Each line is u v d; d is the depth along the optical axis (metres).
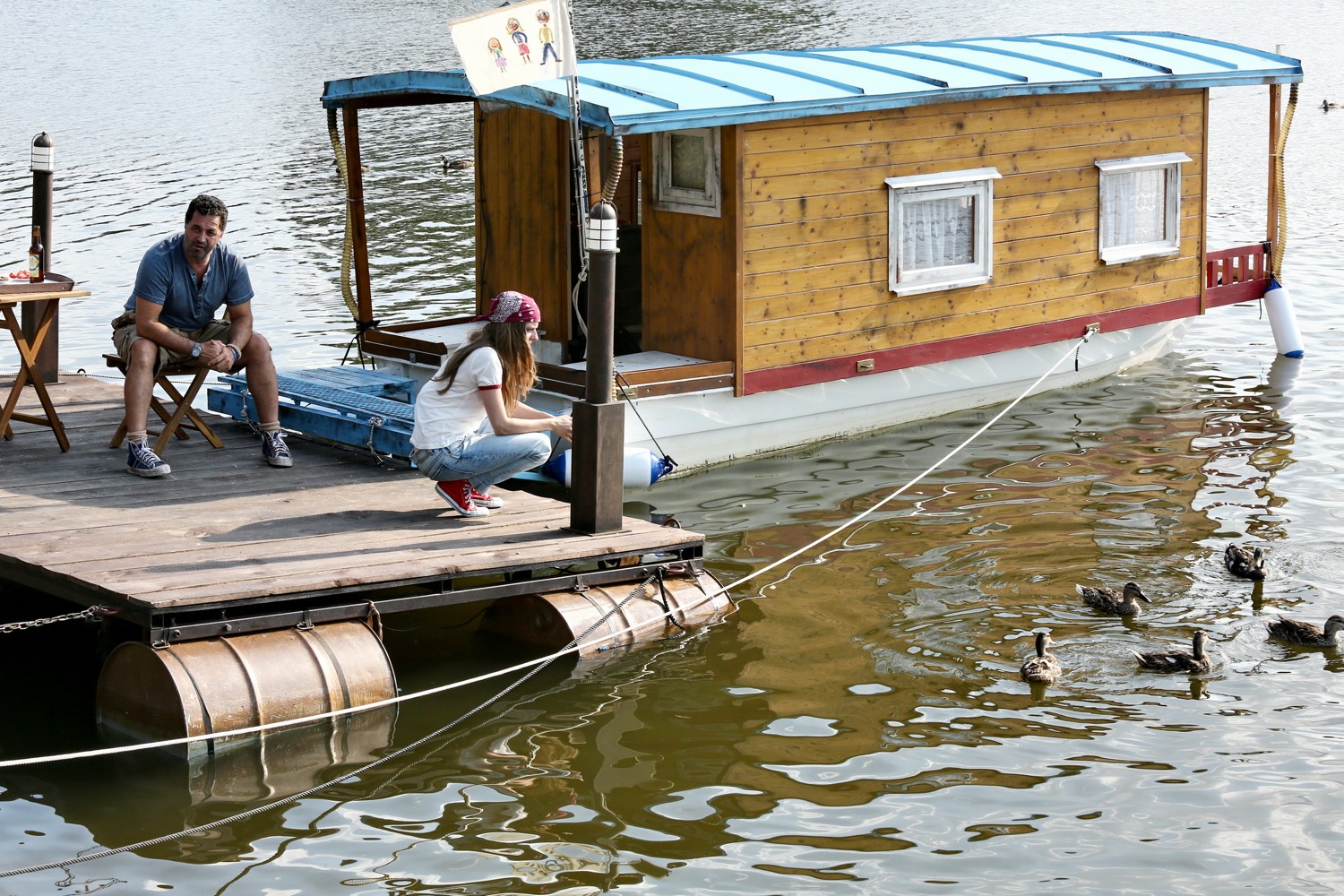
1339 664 11.84
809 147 17.02
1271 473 16.81
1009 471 17.05
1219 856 9.13
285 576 11.11
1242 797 9.82
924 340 18.47
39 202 15.52
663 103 15.56
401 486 13.93
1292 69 21.62
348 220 18.47
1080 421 19.11
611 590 12.57
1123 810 9.69
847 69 18.58
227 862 9.12
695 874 8.98
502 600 12.60
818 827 9.52
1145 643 12.24
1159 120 20.52
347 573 11.23
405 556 11.79
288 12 81.25
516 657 12.24
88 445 14.67
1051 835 9.40
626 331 18.56
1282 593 13.24
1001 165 18.86
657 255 17.55
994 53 20.58
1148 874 8.95
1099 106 19.78
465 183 36.25
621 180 18.52
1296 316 24.19
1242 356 22.38
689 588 12.88
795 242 17.08
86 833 9.48
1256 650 12.10
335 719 10.91
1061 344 20.30
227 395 15.34
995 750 10.51
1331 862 9.06
